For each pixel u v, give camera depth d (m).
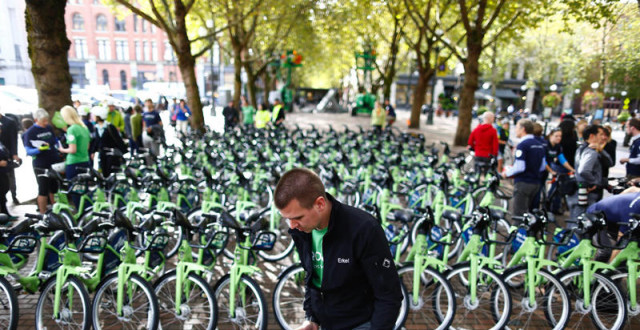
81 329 3.07
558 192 5.86
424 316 3.45
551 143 5.88
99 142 6.82
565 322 3.16
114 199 4.97
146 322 3.25
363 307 1.73
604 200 3.60
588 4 8.34
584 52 10.08
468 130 13.37
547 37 24.44
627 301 3.29
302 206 1.52
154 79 45.44
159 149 9.09
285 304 3.66
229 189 5.79
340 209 1.67
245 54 20.27
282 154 7.93
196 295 3.18
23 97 14.55
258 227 3.26
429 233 3.39
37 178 5.44
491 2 12.15
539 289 3.47
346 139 10.20
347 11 15.21
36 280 3.29
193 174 6.55
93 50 43.09
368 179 6.07
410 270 3.33
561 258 3.80
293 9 13.84
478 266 3.27
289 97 30.83
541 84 31.95
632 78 7.48
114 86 44.53
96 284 3.33
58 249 3.50
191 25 17.83
